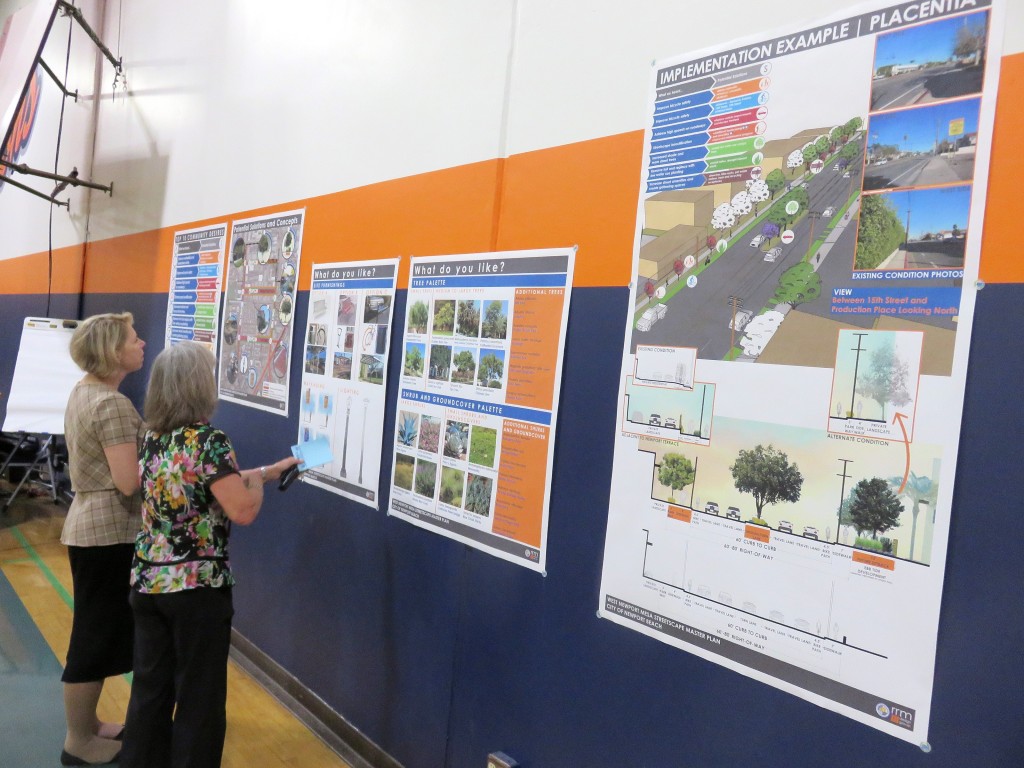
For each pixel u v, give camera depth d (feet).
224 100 12.72
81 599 8.32
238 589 11.93
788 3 5.06
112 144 17.44
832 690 4.61
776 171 5.08
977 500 4.08
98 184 17.74
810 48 4.93
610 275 6.19
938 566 4.20
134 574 6.98
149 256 15.39
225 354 12.37
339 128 9.76
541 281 6.78
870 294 4.57
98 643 8.37
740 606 5.12
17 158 24.27
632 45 6.13
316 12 10.36
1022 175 3.99
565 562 6.42
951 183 4.25
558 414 6.56
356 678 9.02
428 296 8.09
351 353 9.29
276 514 10.92
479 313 7.40
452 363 7.71
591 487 6.23
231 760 8.77
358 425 9.09
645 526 5.76
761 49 5.20
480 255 7.44
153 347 15.03
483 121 7.52
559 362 6.54
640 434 5.84
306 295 10.30
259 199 11.53
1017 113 4.02
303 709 9.93
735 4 5.38
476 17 7.69
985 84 4.14
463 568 7.51
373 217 9.04
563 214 6.63
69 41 20.33
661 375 5.72
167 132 14.83
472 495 7.38
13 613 12.80
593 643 6.15
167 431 6.91
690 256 5.59
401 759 8.23
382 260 8.80
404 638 8.25
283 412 10.66
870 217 4.59
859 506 4.54
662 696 5.60
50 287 21.24
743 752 5.06
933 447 4.25
